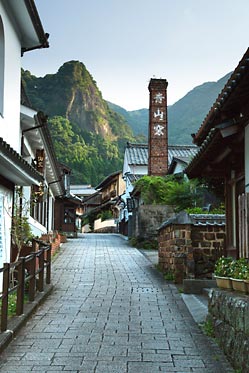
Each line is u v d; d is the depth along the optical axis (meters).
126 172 38.03
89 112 94.94
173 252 13.33
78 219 51.88
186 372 5.28
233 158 8.82
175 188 24.42
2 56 9.15
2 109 9.11
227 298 6.17
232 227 9.56
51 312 8.72
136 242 24.48
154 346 6.43
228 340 5.88
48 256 11.63
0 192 9.26
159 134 30.38
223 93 6.55
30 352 6.07
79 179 69.88
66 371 5.29
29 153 15.55
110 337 6.92
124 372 5.27
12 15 9.72
